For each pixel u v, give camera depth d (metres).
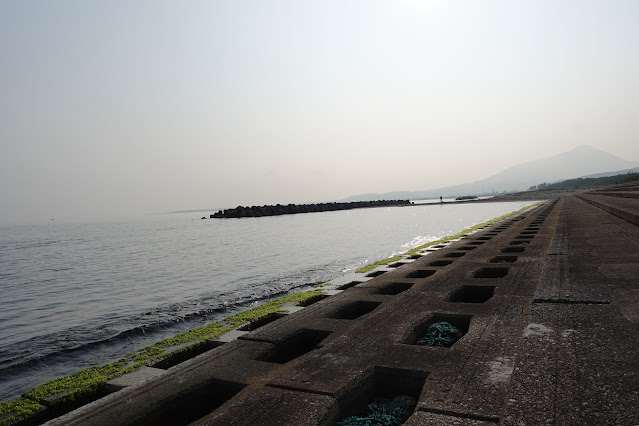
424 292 7.54
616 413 2.40
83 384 4.60
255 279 16.69
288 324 6.11
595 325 4.05
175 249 33.75
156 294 14.91
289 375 3.93
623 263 7.39
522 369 3.16
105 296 15.21
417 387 3.69
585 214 24.08
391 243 29.06
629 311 4.43
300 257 23.39
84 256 32.06
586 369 3.05
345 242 31.31
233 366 4.47
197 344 5.91
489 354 4.04
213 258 25.53
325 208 137.00
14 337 9.97
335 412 3.29
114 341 9.06
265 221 86.94
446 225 45.41
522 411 2.54
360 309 7.51
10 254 36.75
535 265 9.42
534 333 3.97
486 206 93.75
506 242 15.35
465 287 7.92
